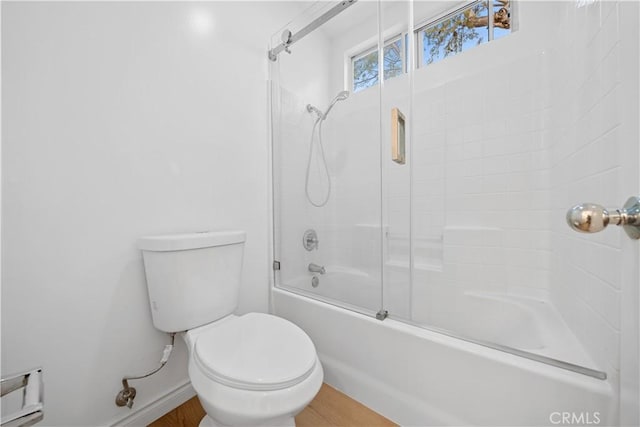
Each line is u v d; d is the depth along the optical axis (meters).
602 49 0.77
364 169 1.68
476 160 1.56
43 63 0.84
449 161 1.64
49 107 0.86
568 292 1.07
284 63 1.67
